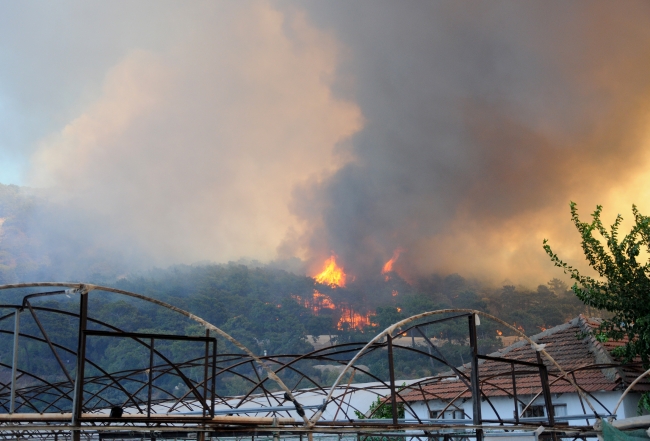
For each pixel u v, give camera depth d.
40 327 9.32
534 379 22.41
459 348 113.56
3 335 79.12
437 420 15.94
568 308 161.75
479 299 173.12
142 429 8.37
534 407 21.72
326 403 10.19
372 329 151.88
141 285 140.75
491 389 23.02
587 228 19.75
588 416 16.22
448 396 24.16
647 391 20.05
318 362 115.88
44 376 78.12
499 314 166.00
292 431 9.58
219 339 100.44
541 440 14.59
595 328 23.78
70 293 8.34
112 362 86.06
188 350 92.31
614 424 12.71
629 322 19.16
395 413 10.68
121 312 101.19
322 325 145.00
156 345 91.69
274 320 134.88
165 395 81.94
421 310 161.75
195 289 147.88
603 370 20.91
